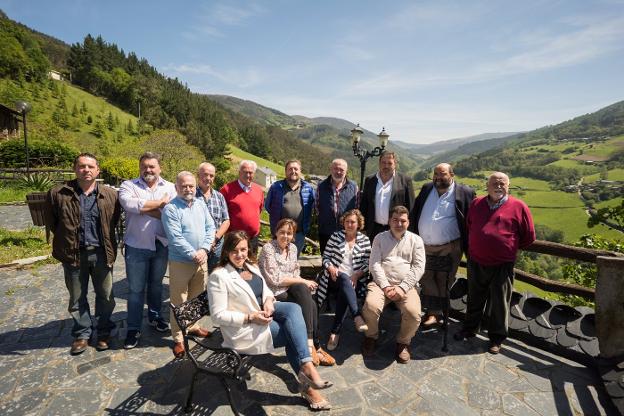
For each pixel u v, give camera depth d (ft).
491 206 11.93
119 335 12.17
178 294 11.21
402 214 12.14
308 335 10.67
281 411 8.73
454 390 9.78
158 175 12.00
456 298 14.30
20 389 9.20
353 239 13.42
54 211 10.32
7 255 20.16
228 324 8.84
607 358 10.31
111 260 11.15
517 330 12.55
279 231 11.91
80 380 9.64
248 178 14.48
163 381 9.73
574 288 12.07
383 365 10.94
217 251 13.39
